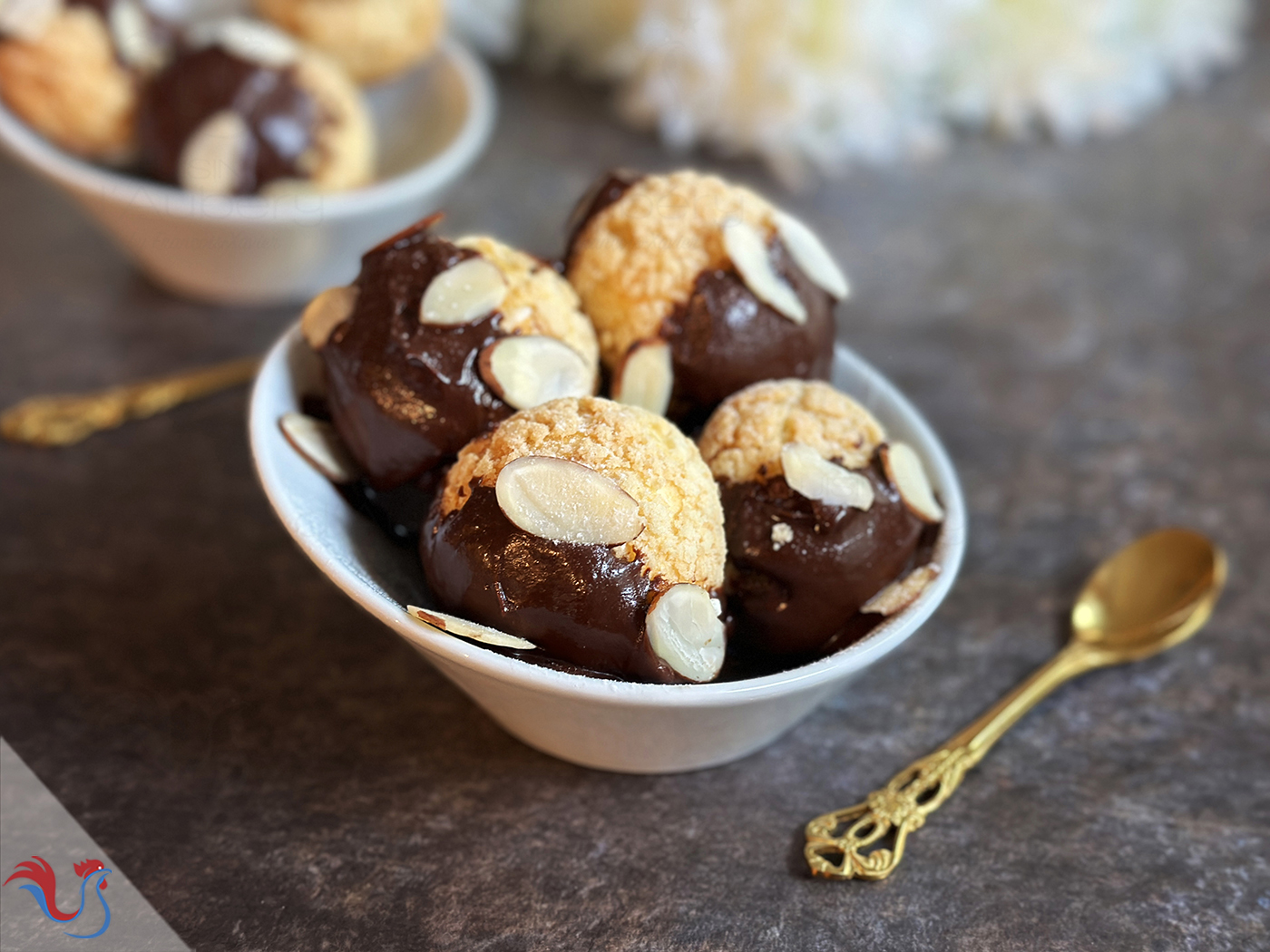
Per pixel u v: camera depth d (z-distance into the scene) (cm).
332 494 29
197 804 29
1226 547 38
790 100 52
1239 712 33
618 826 30
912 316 46
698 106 53
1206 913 29
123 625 33
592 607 26
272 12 45
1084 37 58
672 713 26
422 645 26
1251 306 48
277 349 30
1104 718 33
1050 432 41
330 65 44
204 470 37
